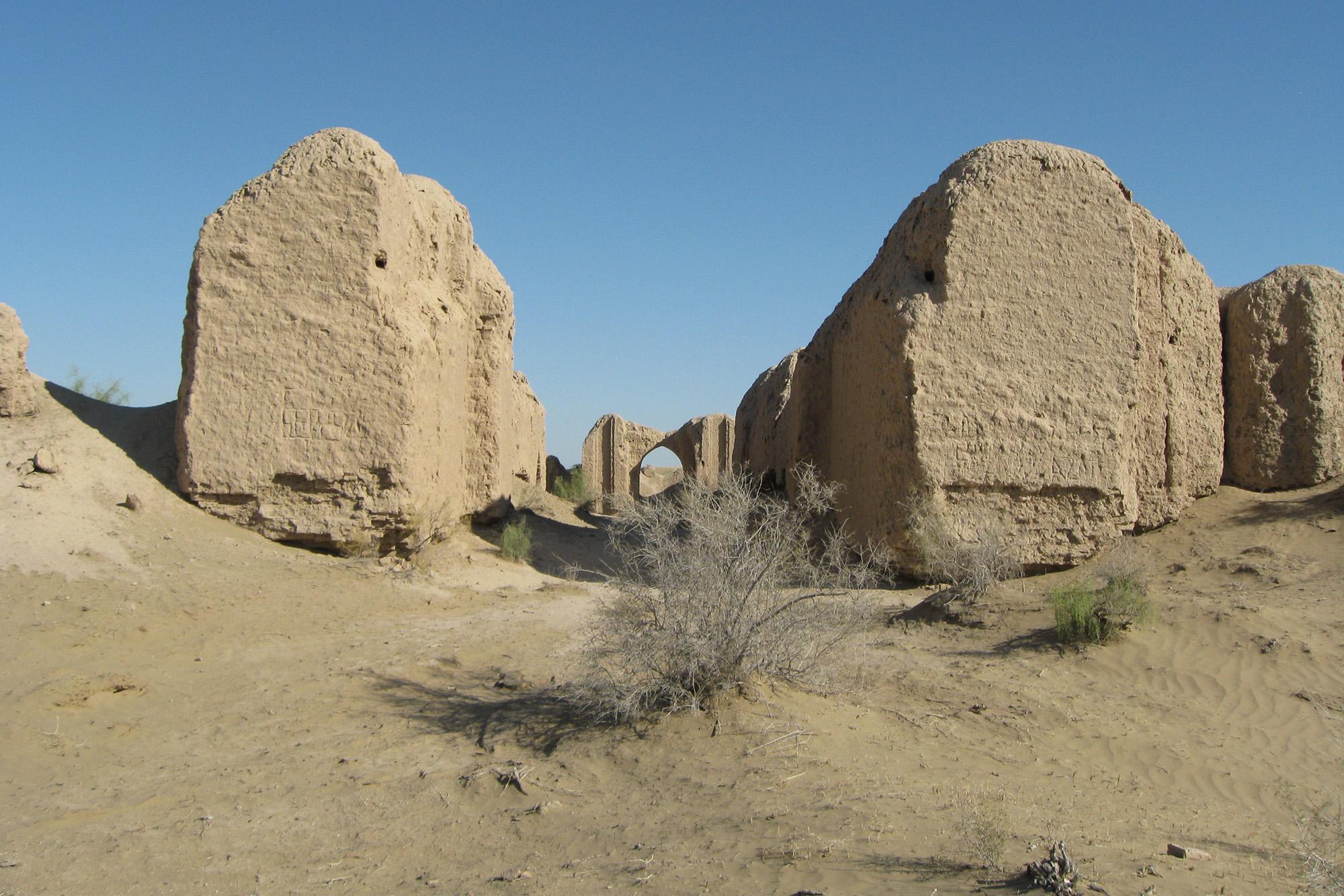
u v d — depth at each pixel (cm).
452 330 1386
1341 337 1385
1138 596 901
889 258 1298
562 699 706
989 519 1138
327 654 853
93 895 451
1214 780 582
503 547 1437
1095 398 1152
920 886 395
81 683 701
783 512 749
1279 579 998
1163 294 1303
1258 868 434
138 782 586
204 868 479
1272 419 1375
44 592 858
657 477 4797
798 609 675
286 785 584
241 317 1106
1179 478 1290
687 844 469
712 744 590
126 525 1017
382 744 653
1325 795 557
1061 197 1167
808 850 442
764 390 2236
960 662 854
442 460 1312
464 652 886
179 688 746
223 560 1017
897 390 1159
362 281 1126
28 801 554
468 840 508
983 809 488
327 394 1116
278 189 1123
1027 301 1152
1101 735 656
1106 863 422
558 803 539
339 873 473
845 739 616
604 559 1573
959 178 1173
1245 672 764
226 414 1098
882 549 1138
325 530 1125
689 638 631
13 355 1112
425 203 1370
